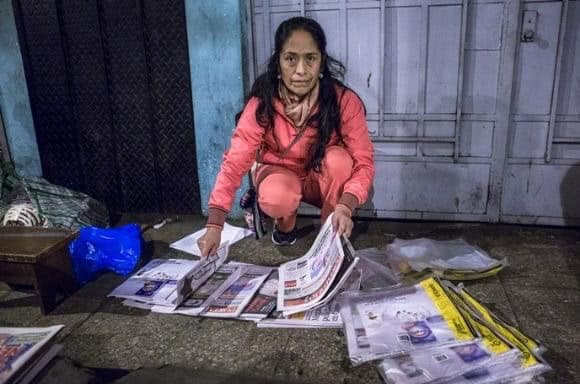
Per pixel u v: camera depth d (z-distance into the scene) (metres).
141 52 2.62
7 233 2.04
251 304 1.81
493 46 2.29
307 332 1.66
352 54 2.46
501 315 1.73
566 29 2.22
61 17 2.67
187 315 1.80
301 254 2.27
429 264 2.01
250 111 1.89
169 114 2.68
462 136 2.45
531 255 2.19
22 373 1.30
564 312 1.74
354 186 1.83
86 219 2.54
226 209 1.82
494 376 1.34
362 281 1.92
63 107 2.83
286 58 1.70
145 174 2.84
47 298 1.88
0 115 2.88
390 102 2.48
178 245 2.44
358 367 1.47
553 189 2.44
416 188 2.58
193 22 2.46
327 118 1.86
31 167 2.97
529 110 2.36
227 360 1.55
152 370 1.52
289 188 2.03
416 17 2.33
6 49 2.75
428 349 1.44
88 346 1.66
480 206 2.54
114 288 2.04
